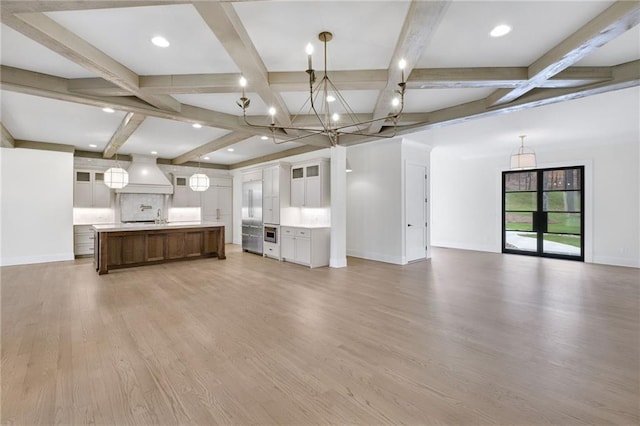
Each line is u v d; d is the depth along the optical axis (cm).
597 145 659
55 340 276
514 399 192
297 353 254
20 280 503
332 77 338
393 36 272
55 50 261
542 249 745
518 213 788
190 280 506
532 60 316
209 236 720
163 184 841
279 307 371
